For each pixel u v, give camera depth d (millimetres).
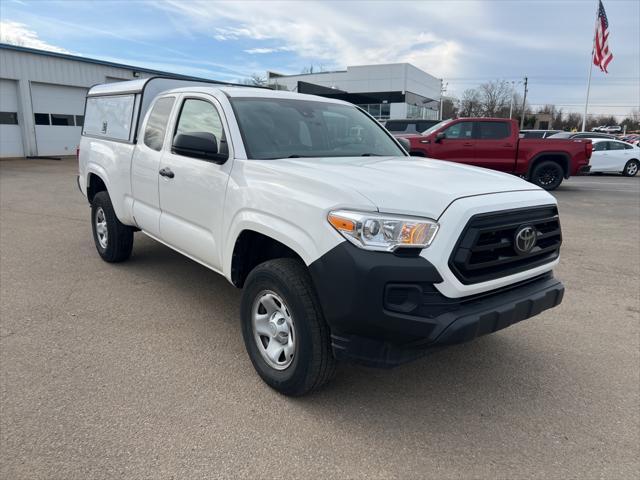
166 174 4215
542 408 3105
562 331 4277
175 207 4180
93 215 5949
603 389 3342
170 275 5469
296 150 3756
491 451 2678
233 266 3512
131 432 2732
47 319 4230
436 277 2566
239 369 3471
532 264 3061
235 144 3541
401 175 3107
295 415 2951
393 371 3535
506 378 3473
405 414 3004
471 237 2645
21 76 20828
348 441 2729
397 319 2533
